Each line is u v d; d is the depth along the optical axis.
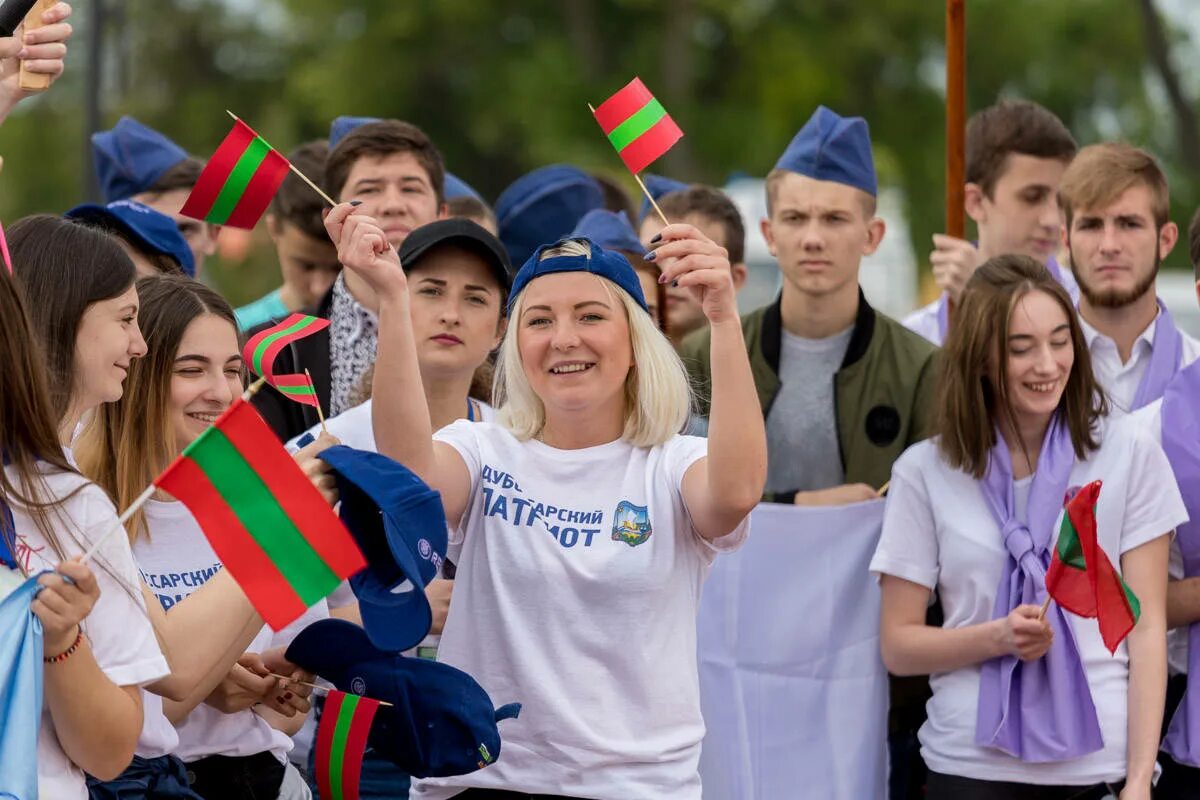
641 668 10.53
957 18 15.62
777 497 14.67
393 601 9.90
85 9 35.97
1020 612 12.55
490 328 12.91
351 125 17.08
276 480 9.06
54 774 9.10
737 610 14.15
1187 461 13.36
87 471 11.03
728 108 68.56
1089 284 14.52
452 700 10.39
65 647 8.73
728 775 14.00
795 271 15.12
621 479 10.85
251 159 10.58
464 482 10.92
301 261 16.95
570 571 10.60
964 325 13.20
